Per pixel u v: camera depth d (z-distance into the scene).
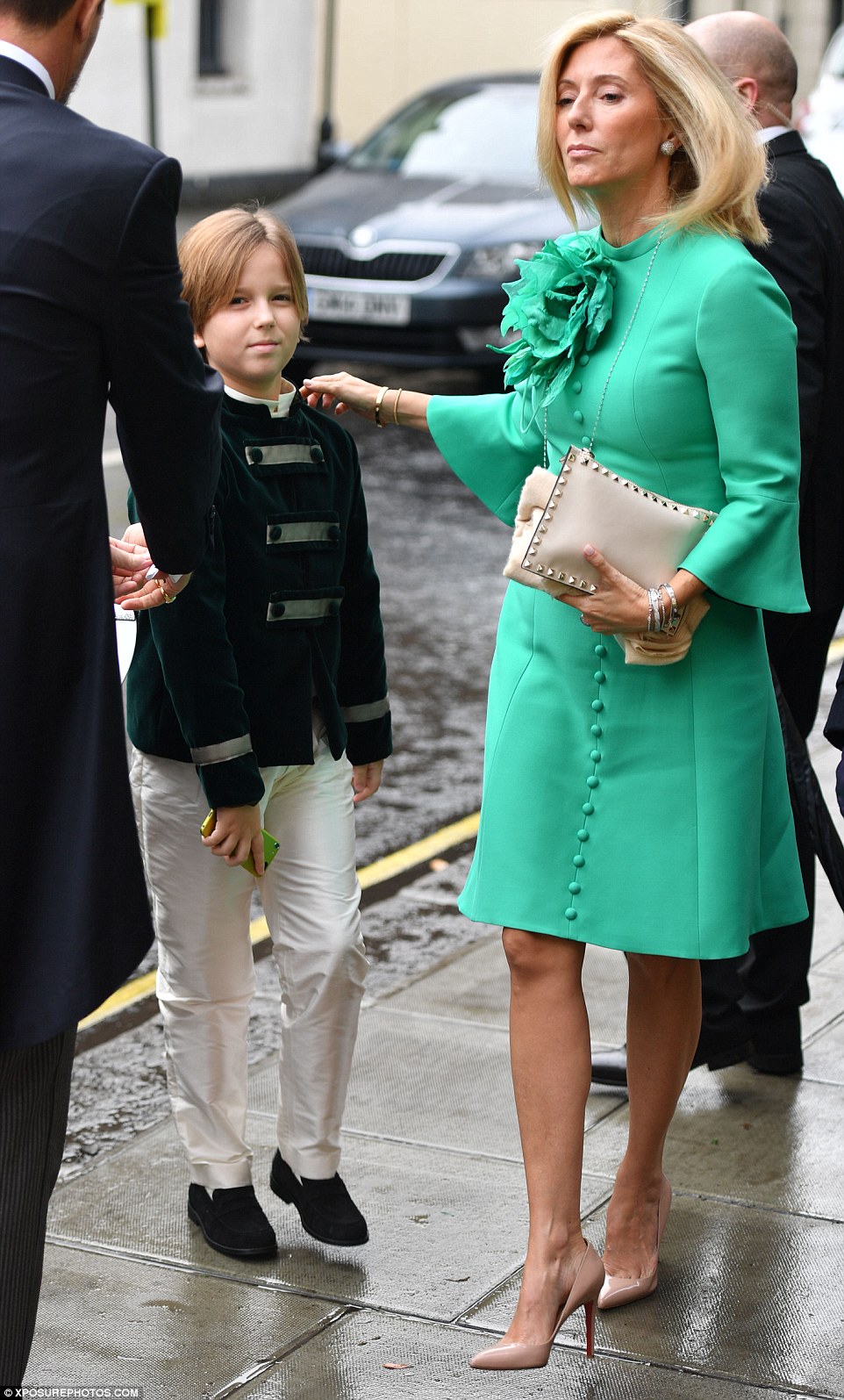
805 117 14.54
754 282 3.35
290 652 3.78
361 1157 4.42
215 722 3.59
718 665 3.51
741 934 3.51
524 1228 4.10
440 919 6.20
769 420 3.36
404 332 13.85
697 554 3.35
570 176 3.45
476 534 11.55
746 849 3.53
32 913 2.75
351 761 4.20
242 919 3.94
